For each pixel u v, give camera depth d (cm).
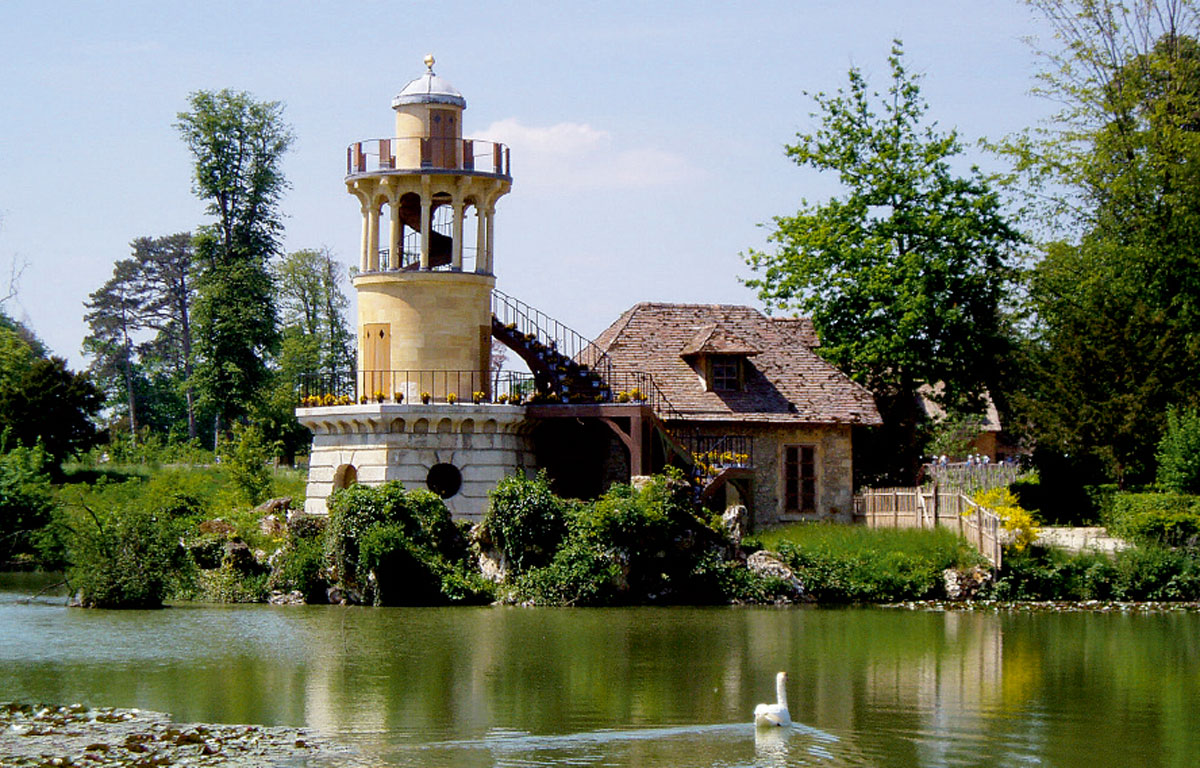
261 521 5572
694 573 5078
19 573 5928
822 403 6269
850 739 2888
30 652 3775
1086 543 5672
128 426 12719
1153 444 6078
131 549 4753
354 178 5894
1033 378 6575
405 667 3612
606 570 4969
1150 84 7369
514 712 3092
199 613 4609
